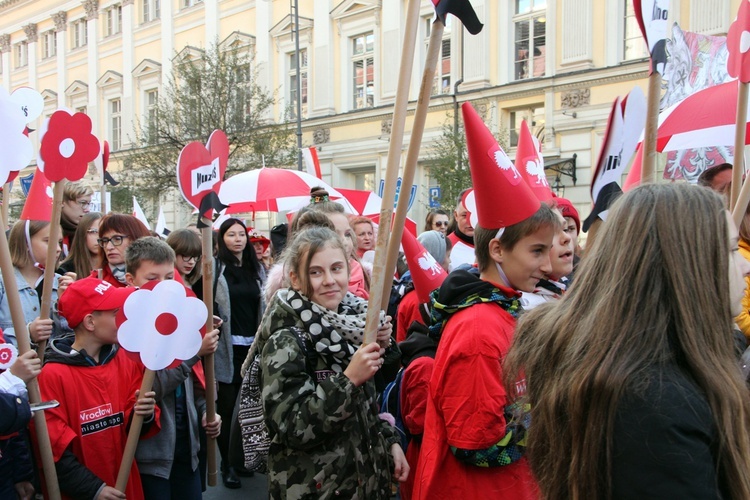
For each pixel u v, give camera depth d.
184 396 3.04
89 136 2.53
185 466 3.03
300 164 18.36
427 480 2.05
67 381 2.46
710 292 1.15
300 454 2.04
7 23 32.66
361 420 2.11
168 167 19.28
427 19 18.72
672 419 1.05
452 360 1.92
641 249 1.19
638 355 1.13
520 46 17.25
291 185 6.16
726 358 1.13
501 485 1.94
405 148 18.91
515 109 17.36
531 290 2.11
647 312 1.15
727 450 1.07
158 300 2.37
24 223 3.59
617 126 1.94
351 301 2.38
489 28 17.48
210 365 2.93
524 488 1.93
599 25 15.72
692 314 1.13
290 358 2.01
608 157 1.94
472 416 1.86
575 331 1.23
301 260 2.16
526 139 2.84
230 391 4.54
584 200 15.92
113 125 28.00
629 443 1.07
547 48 16.47
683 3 13.92
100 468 2.50
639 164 2.18
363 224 4.48
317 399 1.92
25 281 3.57
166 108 19.31
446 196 15.19
